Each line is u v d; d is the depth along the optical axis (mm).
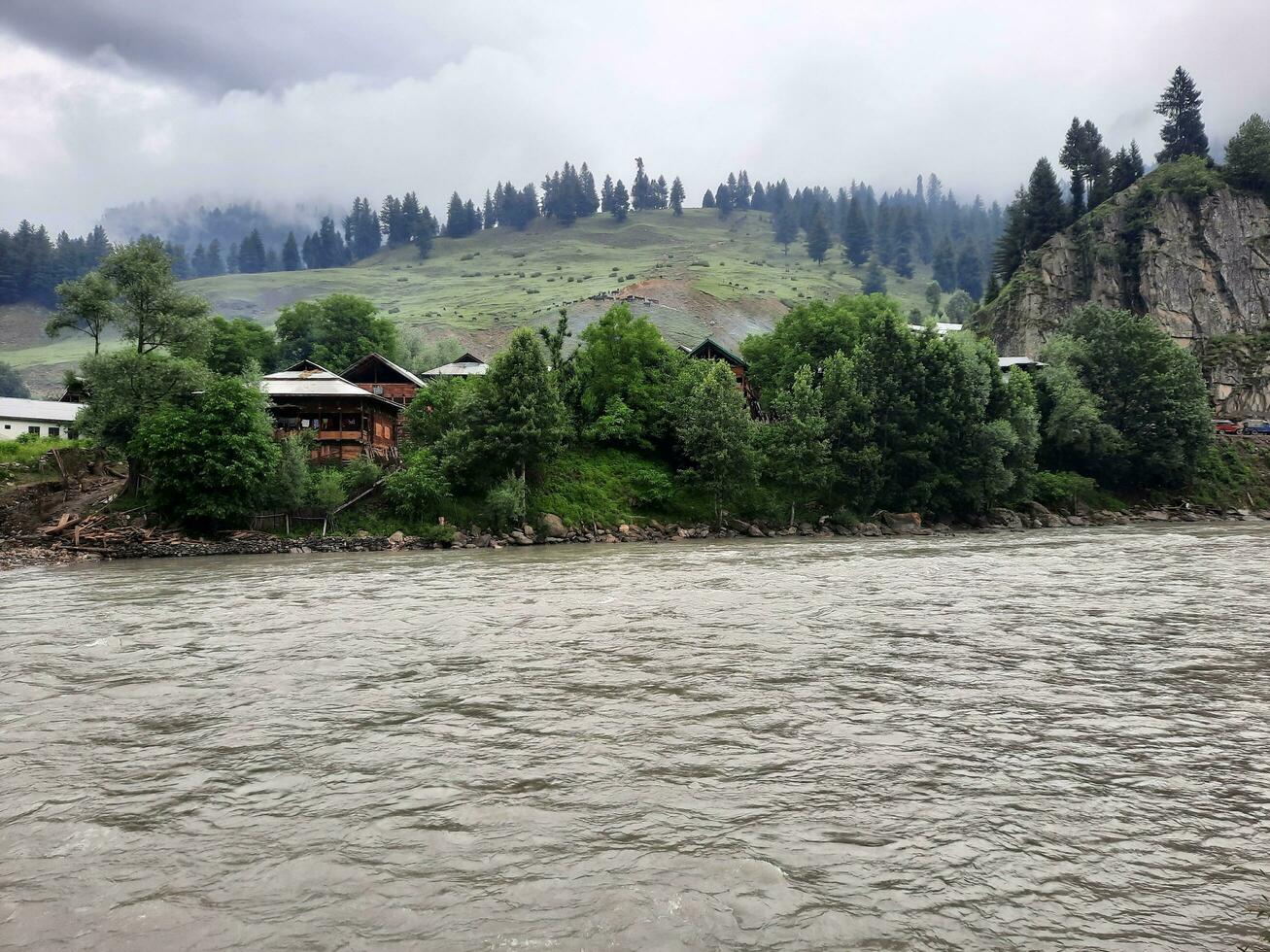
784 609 23781
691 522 69625
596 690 14391
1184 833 8523
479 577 35250
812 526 70812
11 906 7148
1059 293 148250
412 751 11227
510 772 10328
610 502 69188
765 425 78312
